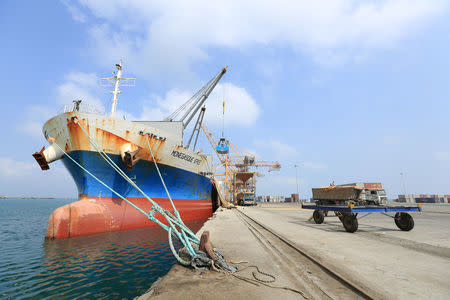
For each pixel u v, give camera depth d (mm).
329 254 6910
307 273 5188
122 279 8031
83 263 9820
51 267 9312
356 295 4016
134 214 18578
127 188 18453
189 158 23703
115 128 16891
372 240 9289
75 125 15820
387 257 6590
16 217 37500
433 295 4039
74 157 16766
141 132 17938
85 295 6785
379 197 13148
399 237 10055
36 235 18219
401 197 84750
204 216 30859
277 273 5164
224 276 4973
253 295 3963
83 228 15531
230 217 21156
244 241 8945
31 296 6719
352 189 13156
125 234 16266
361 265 5809
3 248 12828
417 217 21156
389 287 4383
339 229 12789
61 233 14586
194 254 5941
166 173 21062
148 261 10094
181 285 4414
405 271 5348
